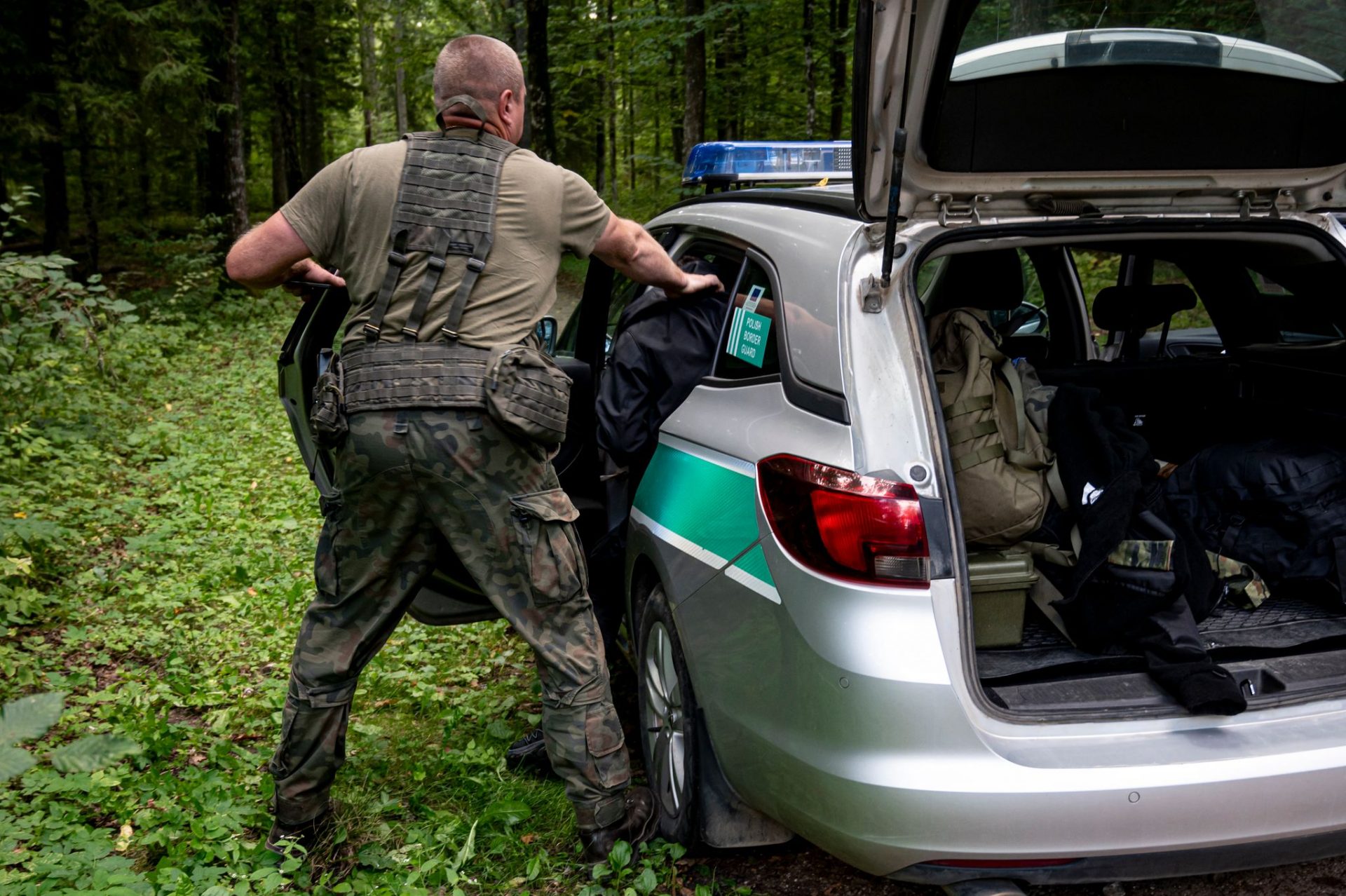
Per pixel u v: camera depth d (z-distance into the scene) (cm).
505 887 259
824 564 210
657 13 1379
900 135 204
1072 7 217
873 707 198
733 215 311
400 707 363
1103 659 231
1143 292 379
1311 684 220
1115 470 248
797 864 270
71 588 457
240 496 597
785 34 1565
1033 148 235
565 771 259
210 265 1380
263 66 2242
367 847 266
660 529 277
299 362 286
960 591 204
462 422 236
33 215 1973
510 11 1334
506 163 247
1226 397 345
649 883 246
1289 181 261
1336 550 262
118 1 1319
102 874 239
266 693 360
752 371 263
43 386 674
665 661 282
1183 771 196
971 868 198
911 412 215
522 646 409
